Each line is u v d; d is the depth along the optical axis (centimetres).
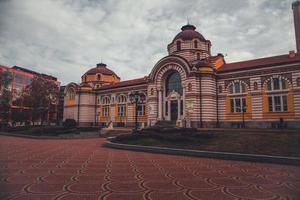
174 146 2411
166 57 4794
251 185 1079
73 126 5325
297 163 1598
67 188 998
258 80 4003
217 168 1494
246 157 1812
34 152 2212
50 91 6153
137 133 2958
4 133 5025
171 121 4550
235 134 2533
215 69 4528
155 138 2767
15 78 8556
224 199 880
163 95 4969
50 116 7850
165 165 1592
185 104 4419
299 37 4516
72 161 1712
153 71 5038
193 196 911
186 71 4459
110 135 4497
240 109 4166
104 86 6812
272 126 3781
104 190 975
